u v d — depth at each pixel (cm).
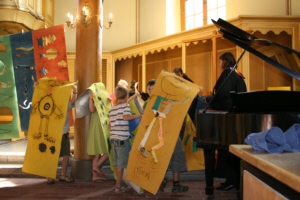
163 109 332
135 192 382
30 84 441
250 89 612
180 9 868
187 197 362
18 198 354
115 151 375
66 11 929
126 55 846
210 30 657
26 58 440
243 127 278
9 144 694
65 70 446
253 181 129
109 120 405
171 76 346
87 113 430
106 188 403
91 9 454
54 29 445
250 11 701
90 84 450
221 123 297
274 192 108
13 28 736
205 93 676
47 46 445
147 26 895
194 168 418
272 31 604
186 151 420
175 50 781
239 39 295
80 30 455
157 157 323
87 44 452
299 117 268
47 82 406
